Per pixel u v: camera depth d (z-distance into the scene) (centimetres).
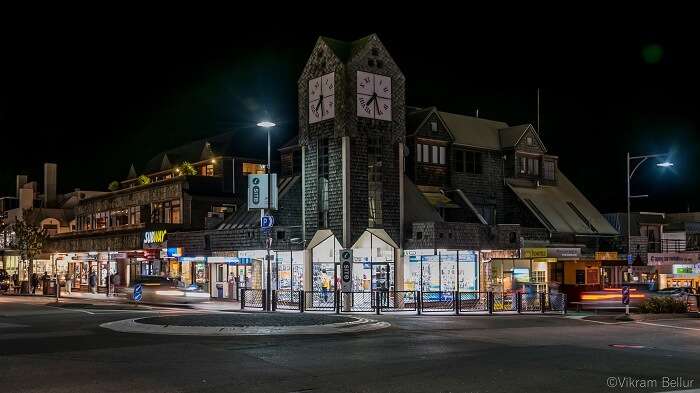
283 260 4072
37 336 1970
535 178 5338
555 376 1324
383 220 3831
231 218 4622
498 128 5459
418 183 4650
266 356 1568
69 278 5300
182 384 1227
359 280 3822
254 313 2875
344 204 3716
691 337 2144
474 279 4050
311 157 3953
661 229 6247
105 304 3678
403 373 1347
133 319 2319
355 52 3841
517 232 4206
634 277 5241
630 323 2727
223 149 5838
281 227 3956
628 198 4772
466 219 4588
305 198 3966
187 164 5931
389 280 3856
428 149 4753
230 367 1409
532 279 4216
